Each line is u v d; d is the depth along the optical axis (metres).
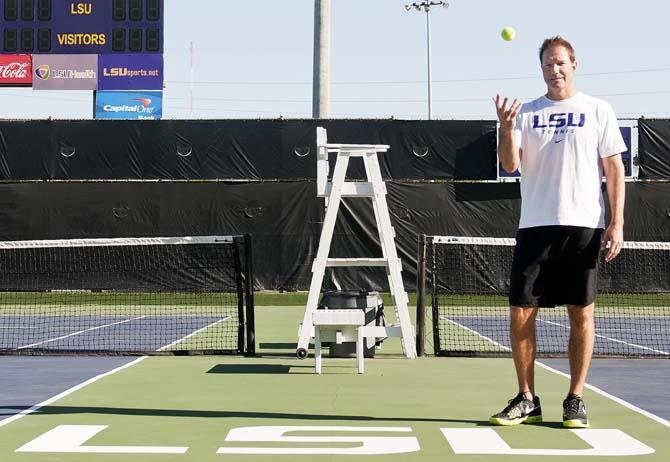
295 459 4.58
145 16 26.14
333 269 21.42
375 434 5.28
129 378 8.09
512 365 9.17
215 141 21.92
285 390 7.29
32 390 7.33
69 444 4.99
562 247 5.38
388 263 9.29
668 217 21.33
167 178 21.97
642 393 7.16
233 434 5.28
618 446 4.91
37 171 22.00
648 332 14.37
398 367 8.99
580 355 5.49
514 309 5.53
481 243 10.49
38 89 26.20
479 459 4.58
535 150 5.46
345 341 8.62
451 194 21.55
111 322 16.38
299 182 21.75
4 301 21.83
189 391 7.21
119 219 21.78
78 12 26.19
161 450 4.82
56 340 12.81
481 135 21.61
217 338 12.88
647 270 20.89
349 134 21.86
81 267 21.31
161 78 26.16
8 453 4.75
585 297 5.41
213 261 21.31
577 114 5.45
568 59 5.48
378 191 9.14
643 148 21.42
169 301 22.00
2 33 26.22
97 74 26.22
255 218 21.70
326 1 22.94
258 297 21.72
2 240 21.73
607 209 20.17
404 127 21.77
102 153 21.98
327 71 22.94
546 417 5.93
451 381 7.88
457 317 17.23
